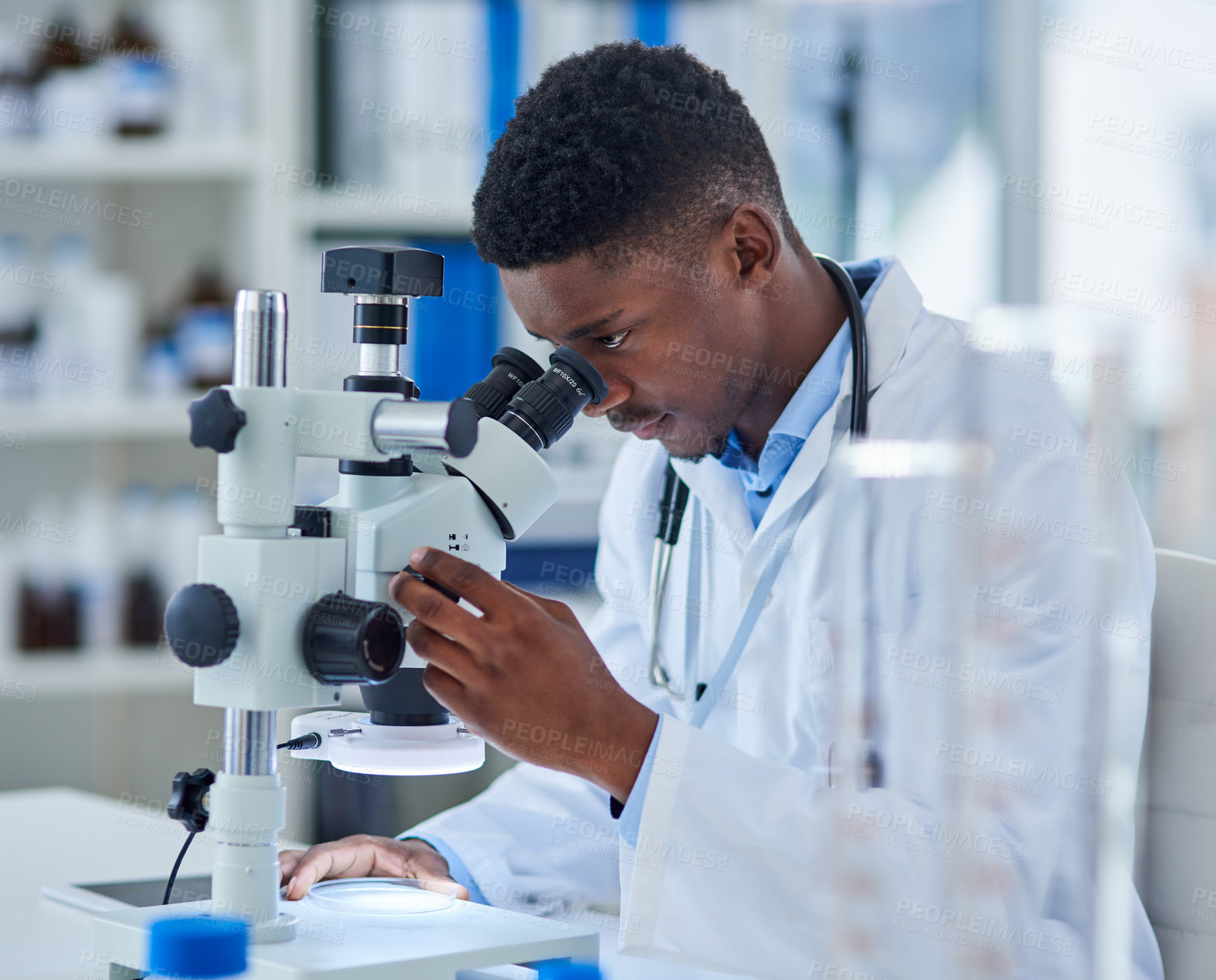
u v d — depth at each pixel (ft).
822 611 4.07
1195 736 3.95
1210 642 3.94
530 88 3.76
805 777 3.28
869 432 4.09
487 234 3.56
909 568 3.14
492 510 3.14
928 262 10.18
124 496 8.49
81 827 5.09
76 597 7.99
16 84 7.79
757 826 3.15
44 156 7.67
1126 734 2.58
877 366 4.20
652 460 5.01
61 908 3.90
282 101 7.83
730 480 4.49
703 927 3.16
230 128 7.91
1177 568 4.05
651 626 4.66
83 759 8.59
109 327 7.88
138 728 8.70
